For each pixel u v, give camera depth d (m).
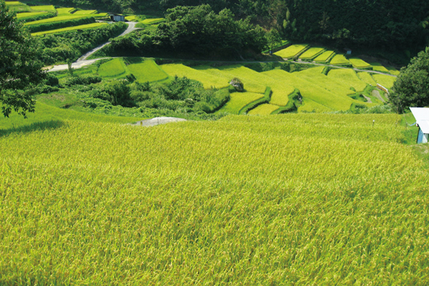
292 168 18.70
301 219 12.03
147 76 82.62
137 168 17.45
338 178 17.55
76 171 15.48
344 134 30.66
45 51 77.25
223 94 71.75
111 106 50.94
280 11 164.75
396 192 14.12
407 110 48.66
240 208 12.55
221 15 115.12
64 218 11.34
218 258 9.83
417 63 50.06
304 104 79.38
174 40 107.00
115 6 151.75
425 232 11.52
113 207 12.55
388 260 10.28
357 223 11.88
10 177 14.47
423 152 23.39
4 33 25.80
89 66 78.38
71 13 130.12
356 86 110.19
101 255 10.02
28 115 36.25
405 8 149.88
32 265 9.04
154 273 9.09
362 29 152.38
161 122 39.38
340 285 9.09
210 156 20.45
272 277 8.98
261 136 26.22
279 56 138.00
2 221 11.05
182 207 12.40
